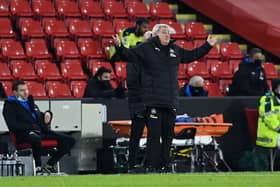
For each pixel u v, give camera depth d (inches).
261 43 2534.5
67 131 1892.2
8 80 2262.6
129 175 1378.0
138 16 2593.5
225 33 2657.5
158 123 1582.2
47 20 2476.6
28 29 2442.2
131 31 2032.5
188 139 1784.0
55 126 1881.2
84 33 2460.6
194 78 2031.3
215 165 1829.5
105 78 1945.1
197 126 1786.4
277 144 1871.3
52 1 2568.9
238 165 1958.7
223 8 2603.3
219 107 1959.9
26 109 1770.4
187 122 1822.1
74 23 2481.5
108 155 1907.0
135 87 1611.7
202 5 2650.1
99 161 1914.4
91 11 2564.0
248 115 1948.8
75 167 1908.2
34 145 1750.7
